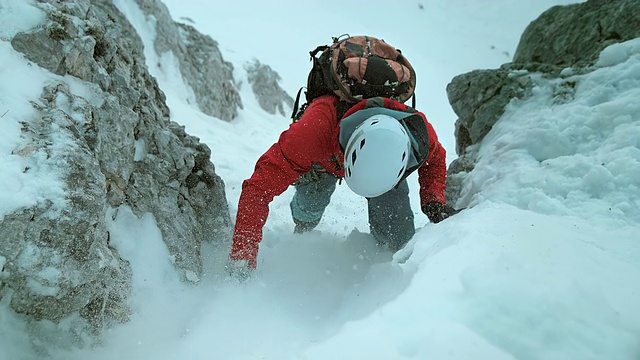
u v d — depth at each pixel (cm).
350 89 297
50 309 203
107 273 227
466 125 485
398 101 306
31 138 221
